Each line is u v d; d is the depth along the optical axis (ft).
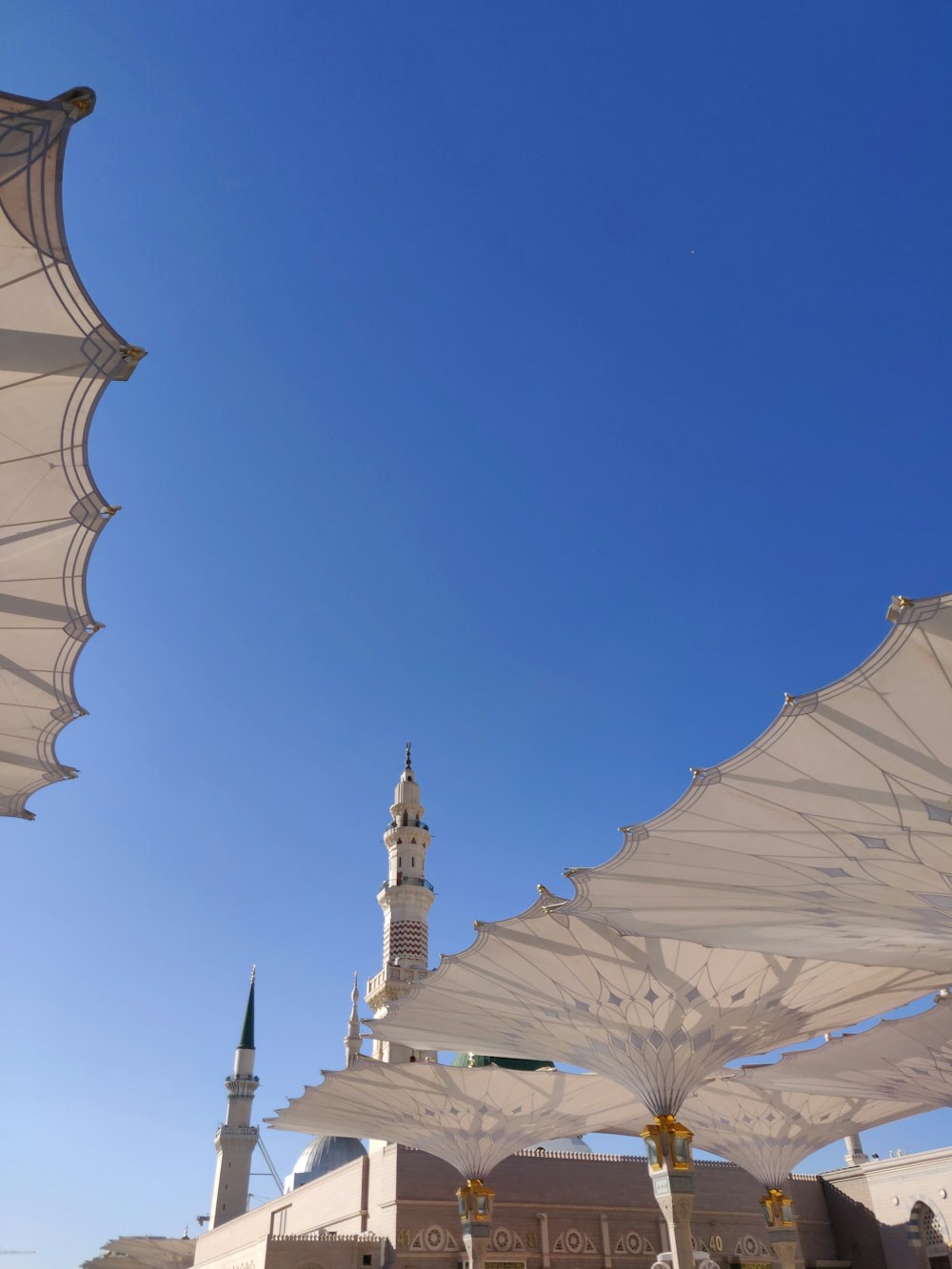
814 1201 164.96
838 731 42.11
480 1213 113.09
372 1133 120.26
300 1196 158.71
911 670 38.27
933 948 62.80
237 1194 217.15
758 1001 81.71
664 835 51.83
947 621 35.73
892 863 50.03
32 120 23.71
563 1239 134.92
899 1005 87.15
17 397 31.04
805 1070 103.30
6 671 42.70
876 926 59.00
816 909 57.72
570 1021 84.99
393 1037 92.43
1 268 27.17
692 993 80.23
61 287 27.86
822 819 48.03
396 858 186.70
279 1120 117.50
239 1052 238.48
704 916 61.77
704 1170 152.15
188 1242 246.06
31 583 38.29
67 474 33.96
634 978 78.69
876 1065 100.78
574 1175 140.87
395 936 178.29
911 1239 150.41
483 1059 162.81
